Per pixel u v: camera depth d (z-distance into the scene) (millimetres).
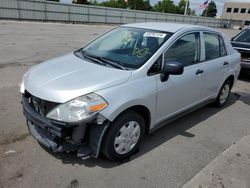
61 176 2969
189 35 4105
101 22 34000
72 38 15344
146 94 3242
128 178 3027
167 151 3637
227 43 5277
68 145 2957
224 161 3510
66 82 2986
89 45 4359
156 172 3172
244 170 3342
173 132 4219
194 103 4414
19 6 26484
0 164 3084
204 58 4453
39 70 3449
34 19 27953
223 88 5344
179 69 3334
